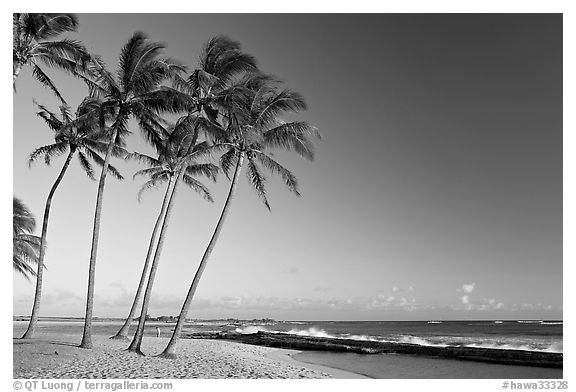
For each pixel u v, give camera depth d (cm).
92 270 1852
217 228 1783
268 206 1864
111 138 1927
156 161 2362
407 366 2089
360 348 2870
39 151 2311
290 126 1773
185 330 6147
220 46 1855
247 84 1822
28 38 1700
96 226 1864
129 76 1897
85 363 1498
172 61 1859
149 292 1947
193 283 1766
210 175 2428
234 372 1602
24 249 2938
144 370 1460
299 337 4250
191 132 2022
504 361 2177
